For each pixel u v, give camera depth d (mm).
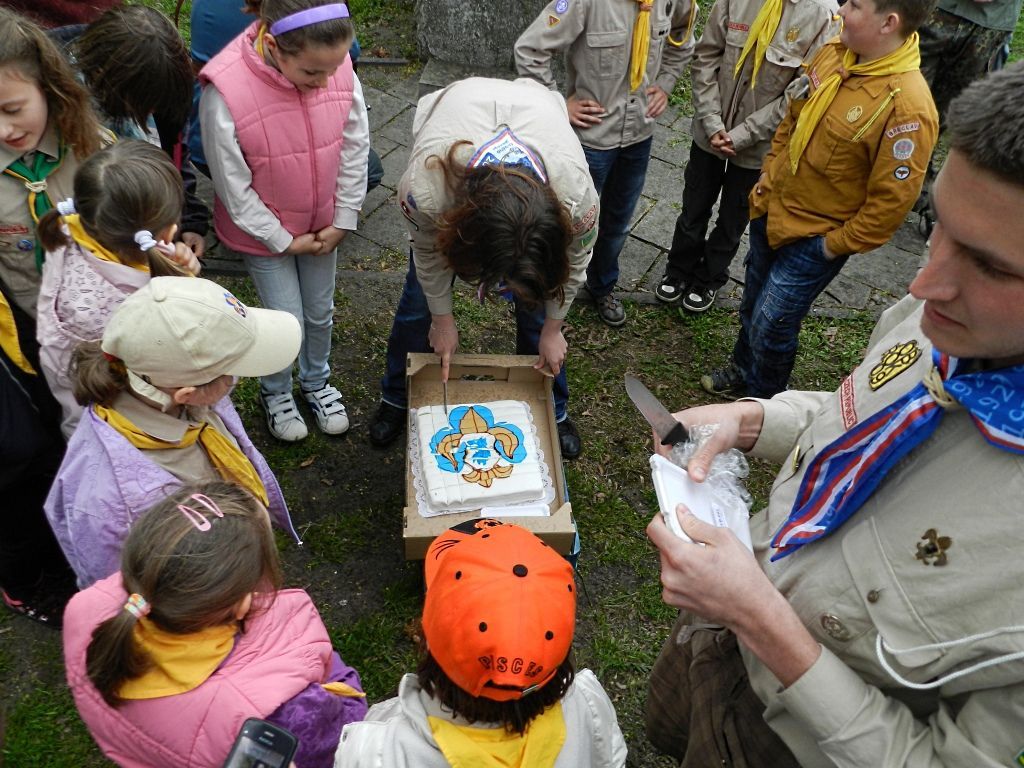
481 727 1430
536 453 2770
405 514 2547
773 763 1605
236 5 3361
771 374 3609
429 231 2432
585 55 3383
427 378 2977
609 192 3842
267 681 1650
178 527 1570
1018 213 920
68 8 2908
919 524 1193
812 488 1462
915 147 2717
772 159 3240
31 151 2209
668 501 1407
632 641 2986
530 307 2203
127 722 1634
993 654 1080
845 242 2996
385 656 2846
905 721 1213
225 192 2668
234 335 1893
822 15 3275
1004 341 1033
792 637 1256
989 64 4570
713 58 3602
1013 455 1087
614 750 1656
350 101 2805
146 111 2619
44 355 2102
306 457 3420
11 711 2586
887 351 1437
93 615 1713
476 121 2283
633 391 1733
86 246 2033
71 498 1910
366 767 1423
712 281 4195
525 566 1452
